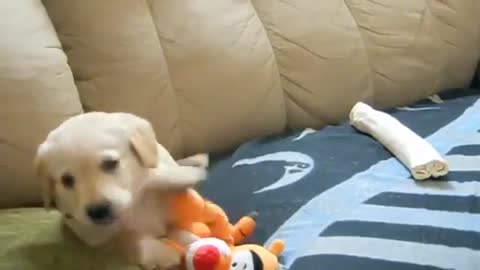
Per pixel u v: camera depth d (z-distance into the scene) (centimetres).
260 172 142
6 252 105
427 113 164
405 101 171
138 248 106
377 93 167
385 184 136
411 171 137
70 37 142
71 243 108
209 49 150
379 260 115
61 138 105
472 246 117
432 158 135
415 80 170
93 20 143
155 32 148
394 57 167
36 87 129
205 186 141
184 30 149
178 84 148
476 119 157
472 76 179
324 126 164
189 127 150
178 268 108
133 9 146
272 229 127
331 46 162
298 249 121
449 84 176
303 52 159
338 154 147
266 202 133
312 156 147
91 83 142
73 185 105
